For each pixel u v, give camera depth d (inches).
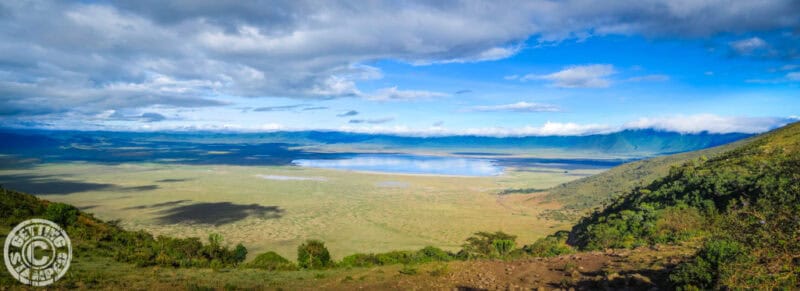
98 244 1246.9
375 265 1193.4
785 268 560.1
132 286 775.7
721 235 789.2
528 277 773.3
